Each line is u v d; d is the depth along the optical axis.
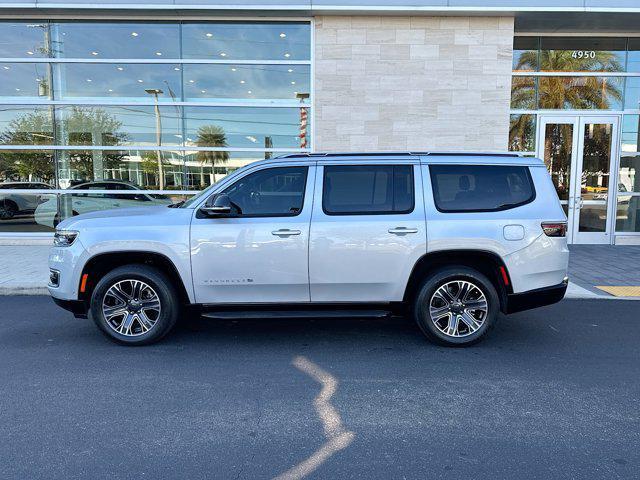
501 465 2.86
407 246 4.70
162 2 10.13
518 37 11.42
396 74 10.49
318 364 4.44
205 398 3.74
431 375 4.19
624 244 11.48
